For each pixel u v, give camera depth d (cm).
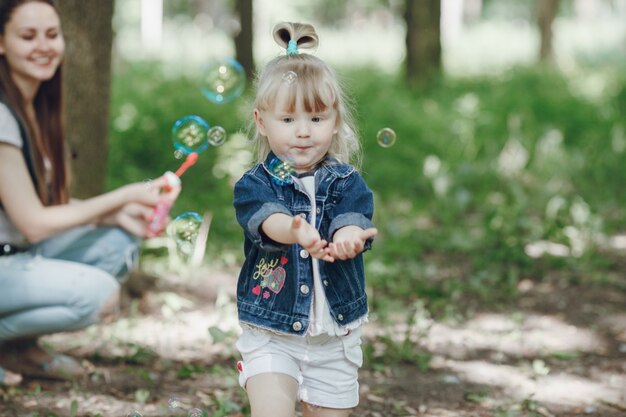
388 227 747
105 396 405
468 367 460
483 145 1016
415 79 1497
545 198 835
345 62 2106
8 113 374
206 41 2664
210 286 592
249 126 318
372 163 946
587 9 4222
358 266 306
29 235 376
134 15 3831
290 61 292
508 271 640
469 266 662
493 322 537
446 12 3762
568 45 3006
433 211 827
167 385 423
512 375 449
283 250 288
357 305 300
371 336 501
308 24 314
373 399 414
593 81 1562
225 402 386
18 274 377
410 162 971
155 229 379
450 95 1365
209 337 492
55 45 386
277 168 293
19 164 376
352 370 302
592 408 408
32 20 377
